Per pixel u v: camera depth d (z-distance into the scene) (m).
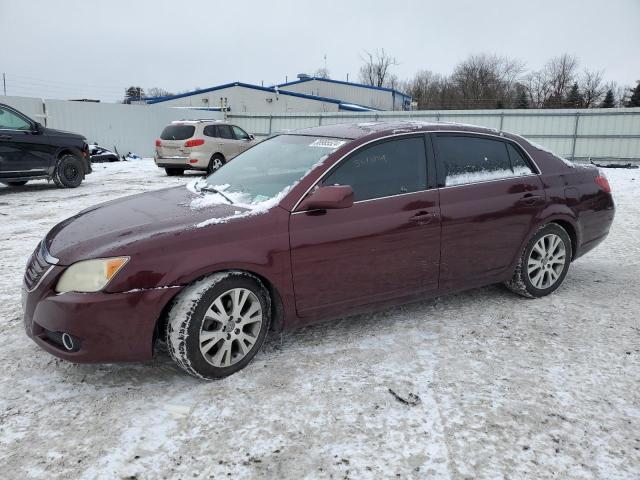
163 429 2.53
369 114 24.36
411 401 2.77
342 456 2.34
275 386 2.92
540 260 4.25
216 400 2.78
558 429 2.53
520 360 3.24
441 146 3.82
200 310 2.83
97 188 11.36
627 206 9.48
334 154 3.40
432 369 3.12
